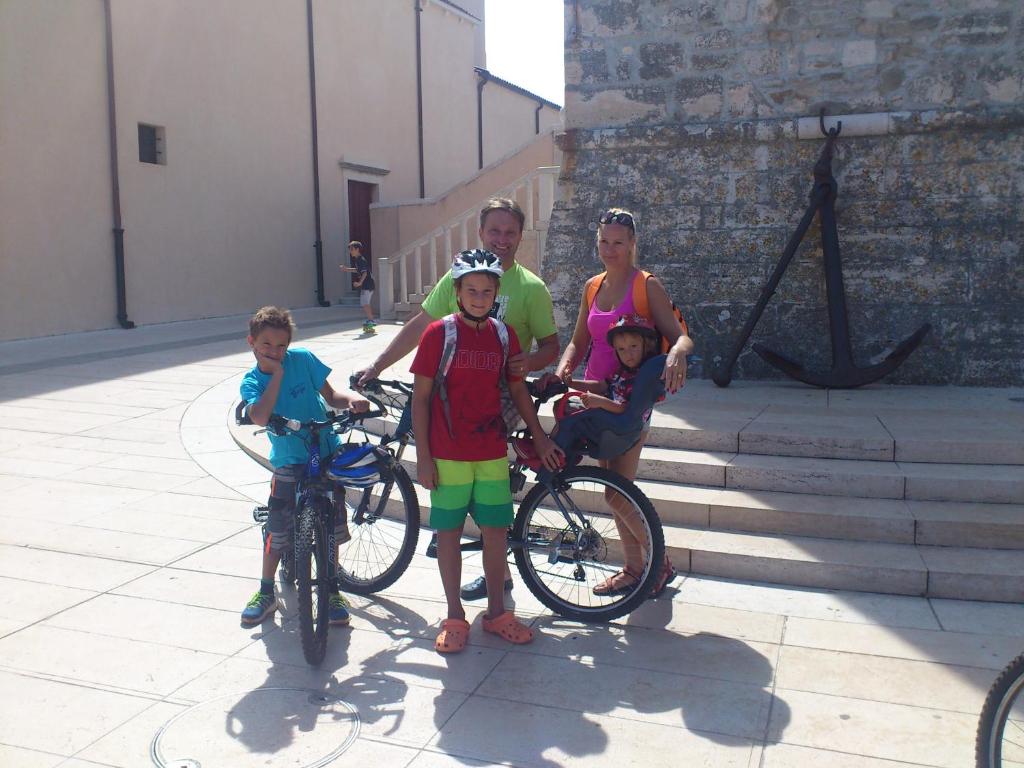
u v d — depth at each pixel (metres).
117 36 14.22
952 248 6.76
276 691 3.40
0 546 4.91
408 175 22.08
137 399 8.70
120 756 2.96
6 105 12.61
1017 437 5.03
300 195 18.53
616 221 4.02
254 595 4.05
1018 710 2.55
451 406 3.70
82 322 13.88
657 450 5.40
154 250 15.11
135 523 5.30
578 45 7.48
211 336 13.58
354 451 3.83
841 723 3.11
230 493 5.88
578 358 4.42
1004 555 4.29
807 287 7.08
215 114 16.28
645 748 2.99
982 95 6.68
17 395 8.88
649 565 3.87
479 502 3.81
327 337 13.31
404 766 2.90
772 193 7.09
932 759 2.89
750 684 3.40
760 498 4.84
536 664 3.61
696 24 7.18
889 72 6.83
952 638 3.74
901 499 4.76
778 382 7.13
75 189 13.68
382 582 4.28
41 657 3.66
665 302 4.04
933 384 6.87
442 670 3.56
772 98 7.07
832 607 4.08
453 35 23.91
